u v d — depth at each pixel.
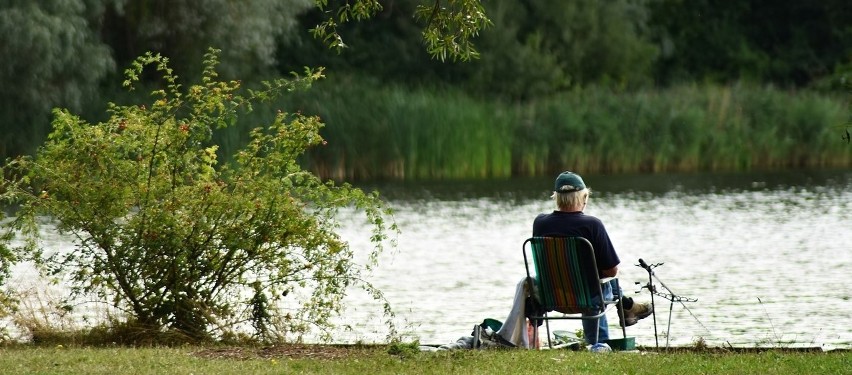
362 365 30.64
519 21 188.12
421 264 68.31
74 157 39.78
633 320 36.75
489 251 74.31
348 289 58.62
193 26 137.38
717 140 150.88
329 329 44.75
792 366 30.05
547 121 147.50
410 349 32.88
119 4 125.94
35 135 115.06
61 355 32.78
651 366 30.05
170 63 140.50
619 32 195.88
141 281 39.84
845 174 139.88
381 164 137.50
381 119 137.12
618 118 149.75
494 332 35.31
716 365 30.16
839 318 49.41
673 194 117.12
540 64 180.50
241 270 40.34
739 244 77.50
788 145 153.12
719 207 103.50
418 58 181.12
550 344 35.88
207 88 41.66
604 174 145.62
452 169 139.25
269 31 143.00
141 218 39.22
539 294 35.69
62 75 116.75
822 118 154.12
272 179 40.81
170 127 40.56
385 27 184.88
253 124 128.50
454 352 32.44
